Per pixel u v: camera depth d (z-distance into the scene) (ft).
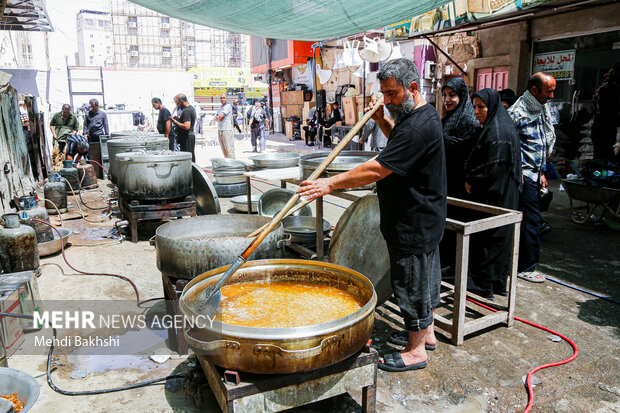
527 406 7.98
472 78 30.19
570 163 26.68
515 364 9.37
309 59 59.21
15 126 25.39
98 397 8.34
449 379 8.86
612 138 22.52
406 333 10.26
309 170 13.08
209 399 7.97
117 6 284.00
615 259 15.38
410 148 7.56
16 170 23.97
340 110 49.21
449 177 13.16
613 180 18.03
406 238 8.12
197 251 9.29
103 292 13.08
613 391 8.46
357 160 14.35
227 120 35.06
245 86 171.12
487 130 11.78
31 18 38.06
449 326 10.19
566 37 24.82
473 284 12.62
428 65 34.37
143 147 23.21
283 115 70.28
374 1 15.93
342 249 11.52
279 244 10.19
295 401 6.73
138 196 17.21
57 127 36.99
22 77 50.31
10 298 9.86
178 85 109.19
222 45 306.76
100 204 25.05
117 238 18.57
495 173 11.74
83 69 99.35
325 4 16.14
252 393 6.40
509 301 10.82
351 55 35.17
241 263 7.60
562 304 12.13
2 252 13.37
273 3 16.15
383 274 10.27
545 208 17.38
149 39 293.02
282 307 7.80
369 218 10.89
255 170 19.52
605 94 22.29
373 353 7.22
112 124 74.02
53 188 22.57
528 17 24.13
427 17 22.49
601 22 22.45
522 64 26.63
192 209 18.04
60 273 14.60
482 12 19.45
